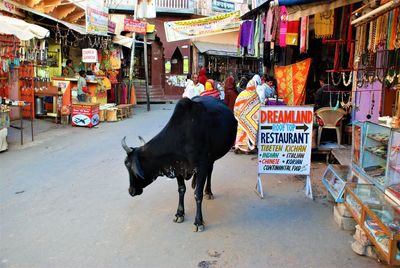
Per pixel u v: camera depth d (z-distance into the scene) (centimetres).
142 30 1761
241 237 430
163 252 396
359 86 695
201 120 439
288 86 927
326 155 773
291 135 559
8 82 1173
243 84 1205
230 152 871
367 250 385
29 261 378
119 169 716
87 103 1248
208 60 2469
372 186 431
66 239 425
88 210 510
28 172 691
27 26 957
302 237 430
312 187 609
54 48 1548
